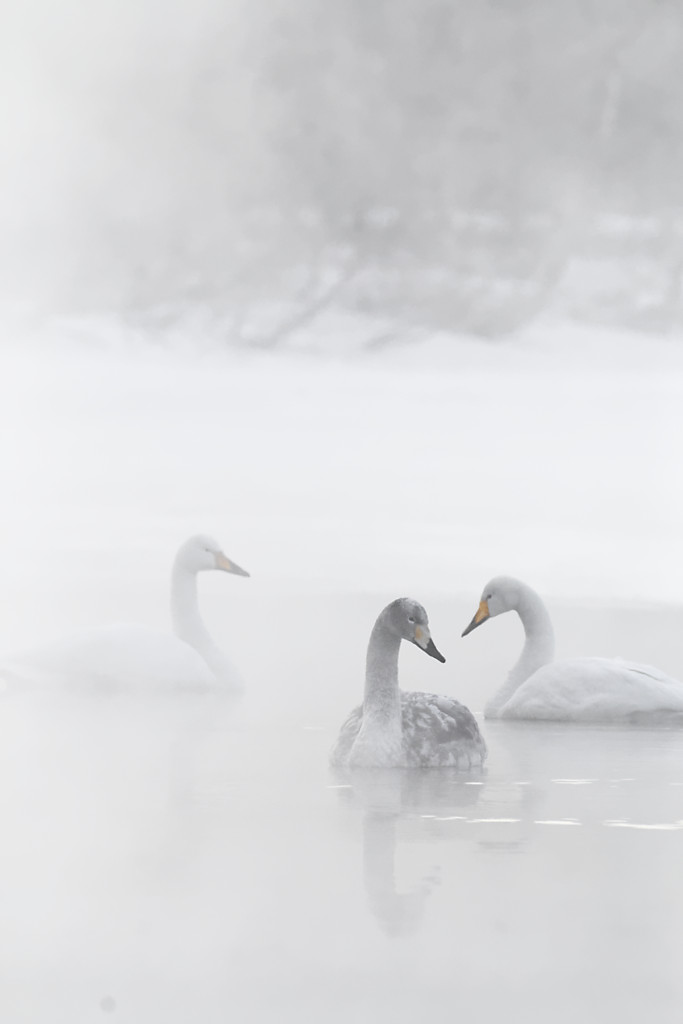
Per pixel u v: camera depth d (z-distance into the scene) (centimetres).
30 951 657
